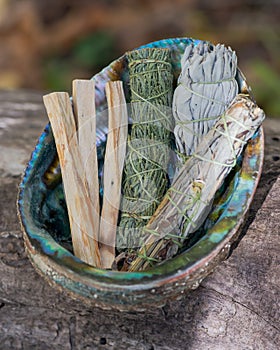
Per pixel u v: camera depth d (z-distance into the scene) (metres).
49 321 0.46
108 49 0.97
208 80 0.44
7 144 0.58
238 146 0.43
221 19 0.99
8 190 0.54
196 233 0.44
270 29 0.94
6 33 1.00
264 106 0.79
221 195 0.44
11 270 0.49
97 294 0.40
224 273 0.46
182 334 0.45
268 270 0.46
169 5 1.01
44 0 1.02
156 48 0.47
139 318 0.46
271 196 0.49
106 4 1.02
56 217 0.46
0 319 0.47
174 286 0.40
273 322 0.45
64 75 0.93
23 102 0.64
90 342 0.45
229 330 0.45
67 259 0.41
